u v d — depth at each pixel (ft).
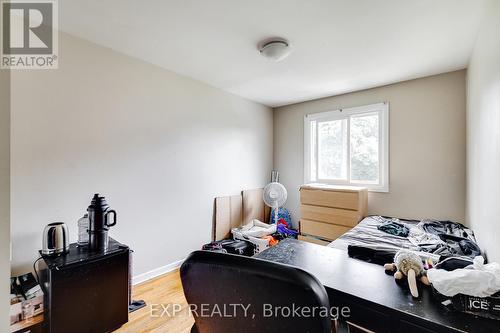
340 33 6.20
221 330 2.34
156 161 8.26
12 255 5.39
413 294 3.00
